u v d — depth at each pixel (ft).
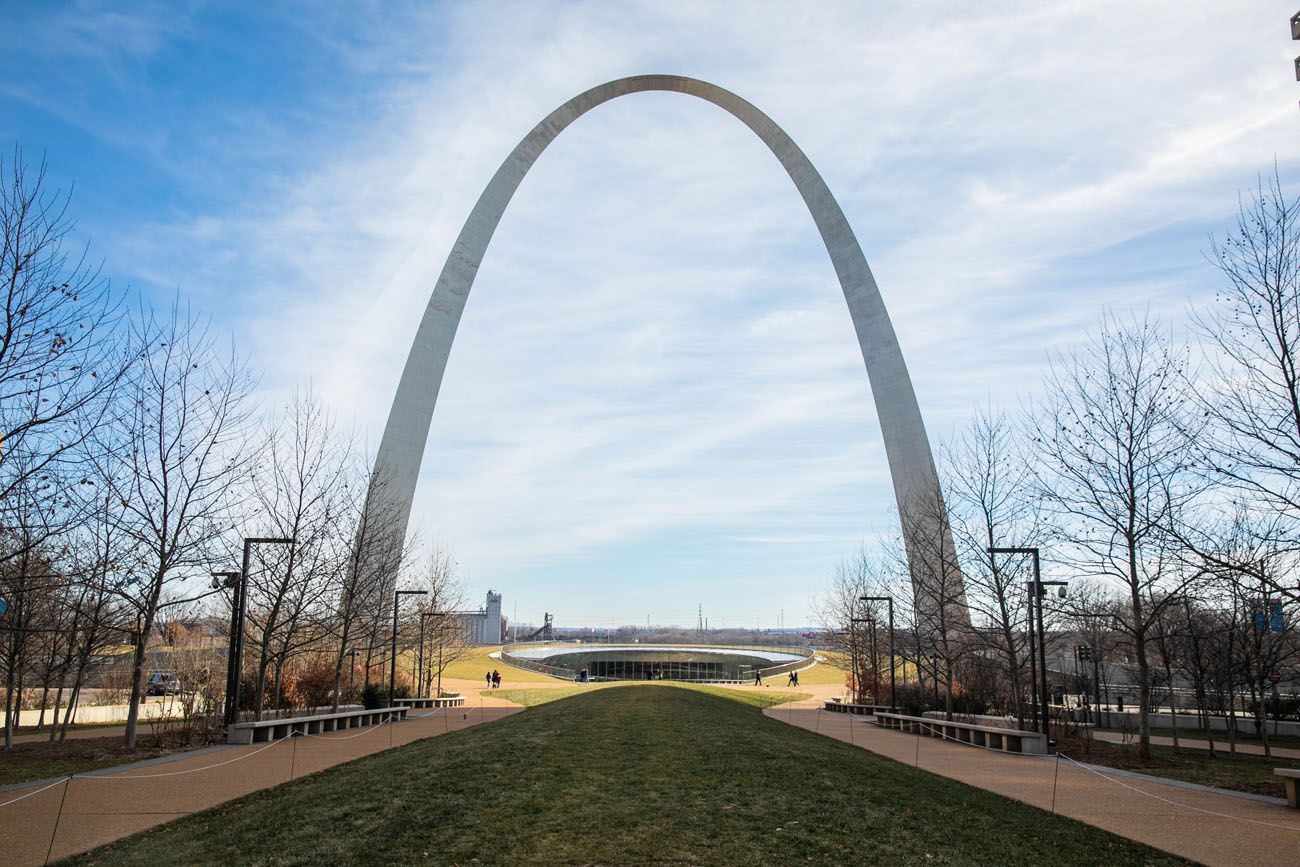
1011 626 96.43
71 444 64.03
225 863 32.17
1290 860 36.55
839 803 41.93
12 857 34.42
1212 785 57.52
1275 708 114.01
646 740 59.72
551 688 189.26
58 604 85.46
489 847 33.01
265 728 76.84
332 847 33.45
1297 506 57.31
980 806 45.96
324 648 108.58
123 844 36.09
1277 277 57.00
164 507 76.07
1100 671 152.25
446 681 213.66
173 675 146.30
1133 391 74.33
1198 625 94.27
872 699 141.69
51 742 75.92
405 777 46.62
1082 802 49.83
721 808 39.58
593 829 35.50
